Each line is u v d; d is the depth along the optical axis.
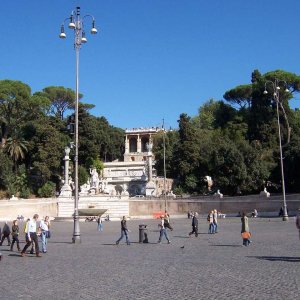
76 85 25.48
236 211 57.28
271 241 21.80
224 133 81.06
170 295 9.45
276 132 76.44
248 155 64.00
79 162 83.69
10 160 70.56
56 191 74.50
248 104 91.94
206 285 10.51
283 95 77.75
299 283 10.44
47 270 13.84
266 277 11.41
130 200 62.81
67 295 9.73
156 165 80.06
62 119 88.88
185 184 72.94
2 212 57.81
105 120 108.81
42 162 71.56
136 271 13.10
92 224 47.97
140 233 24.03
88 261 15.88
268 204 55.12
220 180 63.75
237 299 8.88
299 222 16.19
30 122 77.06
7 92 75.81
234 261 14.77
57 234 32.28
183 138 74.81
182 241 24.11
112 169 93.44
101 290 10.23
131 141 123.12
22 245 23.97
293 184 62.88
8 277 12.60
